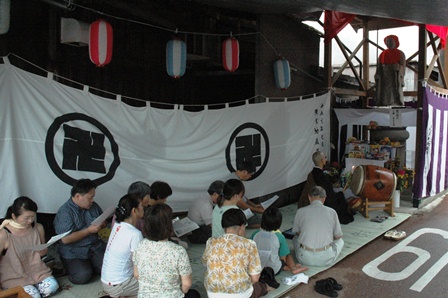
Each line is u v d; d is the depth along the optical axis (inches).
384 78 354.9
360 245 230.2
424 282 185.2
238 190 185.6
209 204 226.1
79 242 175.3
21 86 187.8
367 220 284.4
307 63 357.1
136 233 147.2
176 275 123.9
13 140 184.7
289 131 323.3
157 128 244.2
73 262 173.3
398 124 343.9
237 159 287.4
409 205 329.4
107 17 258.7
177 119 253.9
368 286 180.5
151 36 296.0
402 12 230.7
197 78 353.4
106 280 147.5
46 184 197.2
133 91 285.7
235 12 308.2
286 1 234.5
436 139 346.3
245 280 134.8
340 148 380.2
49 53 224.2
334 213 199.6
